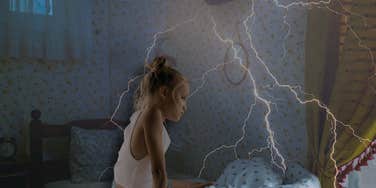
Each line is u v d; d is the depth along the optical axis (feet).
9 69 9.87
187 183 7.86
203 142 10.40
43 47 9.96
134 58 11.44
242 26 9.11
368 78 6.51
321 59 7.13
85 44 10.52
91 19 10.78
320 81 7.16
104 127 10.80
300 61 7.77
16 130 9.97
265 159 8.63
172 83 4.91
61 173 10.14
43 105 10.31
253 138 8.94
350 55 6.72
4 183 9.21
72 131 9.96
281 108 8.22
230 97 9.55
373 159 6.51
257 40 8.73
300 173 7.30
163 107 4.93
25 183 9.48
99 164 9.64
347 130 6.72
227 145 9.68
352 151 6.66
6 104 9.87
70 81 10.66
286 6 8.01
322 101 7.18
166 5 11.28
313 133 7.32
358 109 6.56
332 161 6.95
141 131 4.85
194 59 10.58
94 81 11.01
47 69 10.34
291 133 8.03
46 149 10.12
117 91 11.30
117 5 11.28
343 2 6.84
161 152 4.69
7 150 9.48
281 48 8.16
